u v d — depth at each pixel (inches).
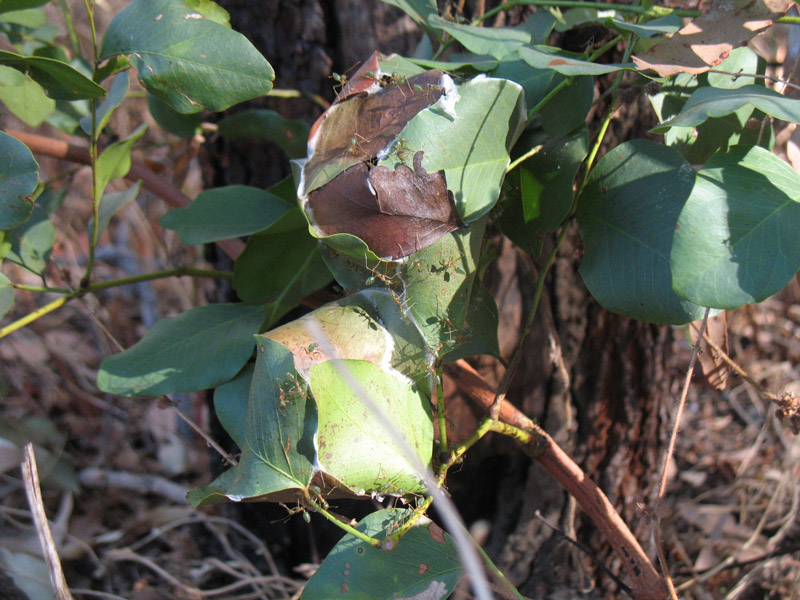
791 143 17.2
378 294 16.4
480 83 16.2
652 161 17.1
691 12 17.8
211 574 29.0
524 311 23.6
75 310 44.6
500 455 24.9
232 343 18.6
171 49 16.6
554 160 17.9
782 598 27.2
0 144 16.4
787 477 31.3
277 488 14.6
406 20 22.8
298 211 18.0
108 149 19.7
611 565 26.0
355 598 15.3
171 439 36.7
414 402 15.9
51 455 31.0
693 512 30.7
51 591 27.0
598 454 25.5
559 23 20.6
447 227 15.8
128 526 31.5
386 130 15.8
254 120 22.6
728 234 14.8
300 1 23.1
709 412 37.4
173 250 39.8
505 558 25.8
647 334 25.0
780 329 39.1
